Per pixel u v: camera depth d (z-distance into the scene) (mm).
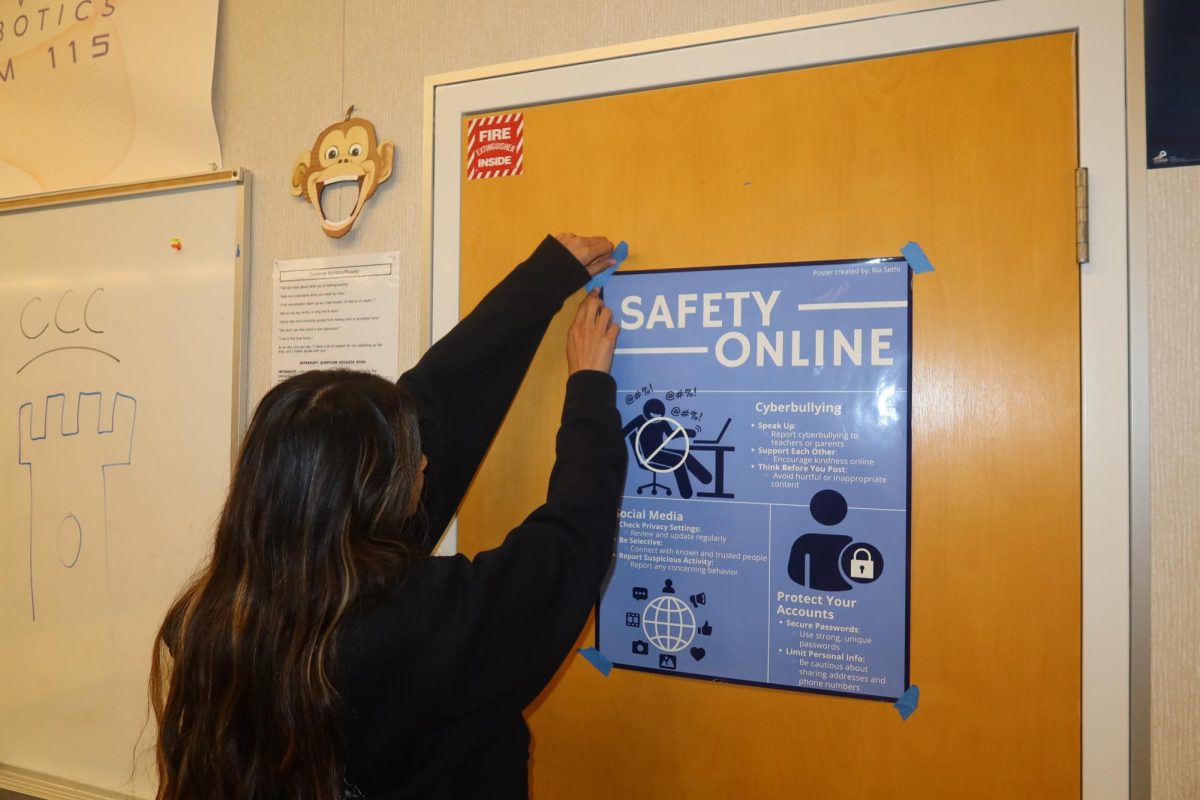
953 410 872
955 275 873
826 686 914
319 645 597
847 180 917
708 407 973
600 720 1016
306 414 658
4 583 1402
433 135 1129
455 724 678
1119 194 820
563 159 1058
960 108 875
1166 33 812
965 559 863
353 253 1185
